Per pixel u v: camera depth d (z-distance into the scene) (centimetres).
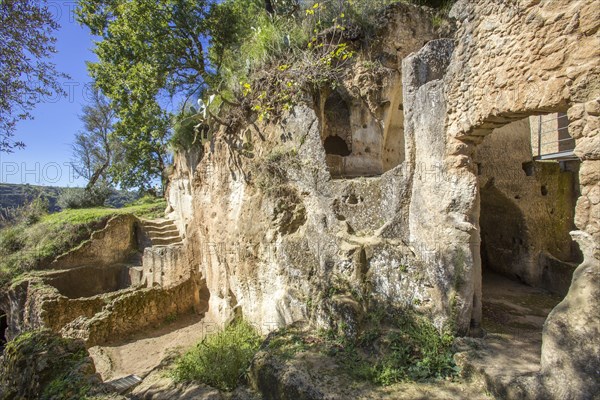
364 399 366
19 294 1084
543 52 323
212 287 965
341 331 510
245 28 1116
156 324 978
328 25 785
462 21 422
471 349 423
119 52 1130
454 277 451
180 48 1131
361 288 533
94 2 1164
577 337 294
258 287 731
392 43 790
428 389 381
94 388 399
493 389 354
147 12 1061
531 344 437
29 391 440
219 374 509
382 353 451
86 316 941
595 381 277
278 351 491
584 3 289
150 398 504
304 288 614
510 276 741
